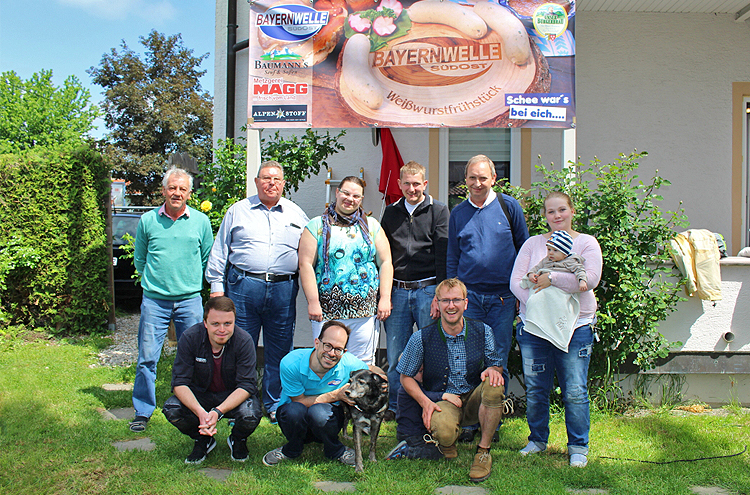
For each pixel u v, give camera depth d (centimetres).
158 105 3172
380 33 455
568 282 330
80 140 1995
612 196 421
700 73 648
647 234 430
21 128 1959
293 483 302
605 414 433
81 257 762
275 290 407
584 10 645
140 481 304
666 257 435
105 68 3319
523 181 639
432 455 342
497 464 333
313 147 580
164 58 3441
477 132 649
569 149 453
